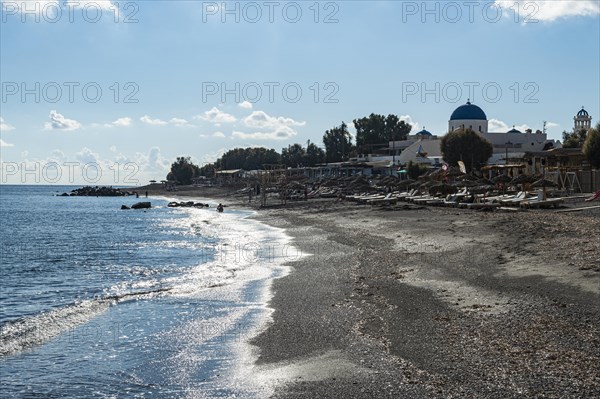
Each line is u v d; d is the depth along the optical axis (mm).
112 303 19984
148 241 46438
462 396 9805
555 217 34531
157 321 17078
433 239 31422
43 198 180875
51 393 11445
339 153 165250
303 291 20391
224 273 26422
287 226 51688
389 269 23453
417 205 57188
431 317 15195
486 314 14930
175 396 11016
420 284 19625
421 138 127312
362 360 12180
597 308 14375
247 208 89312
